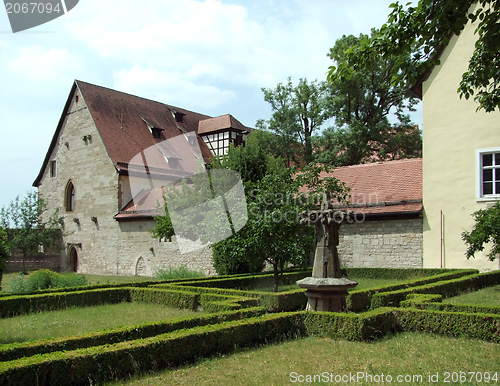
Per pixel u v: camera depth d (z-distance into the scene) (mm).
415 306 9008
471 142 16359
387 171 20047
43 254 31703
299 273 17781
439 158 17031
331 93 29781
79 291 12734
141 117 31828
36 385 4836
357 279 17344
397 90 28875
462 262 16031
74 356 5191
